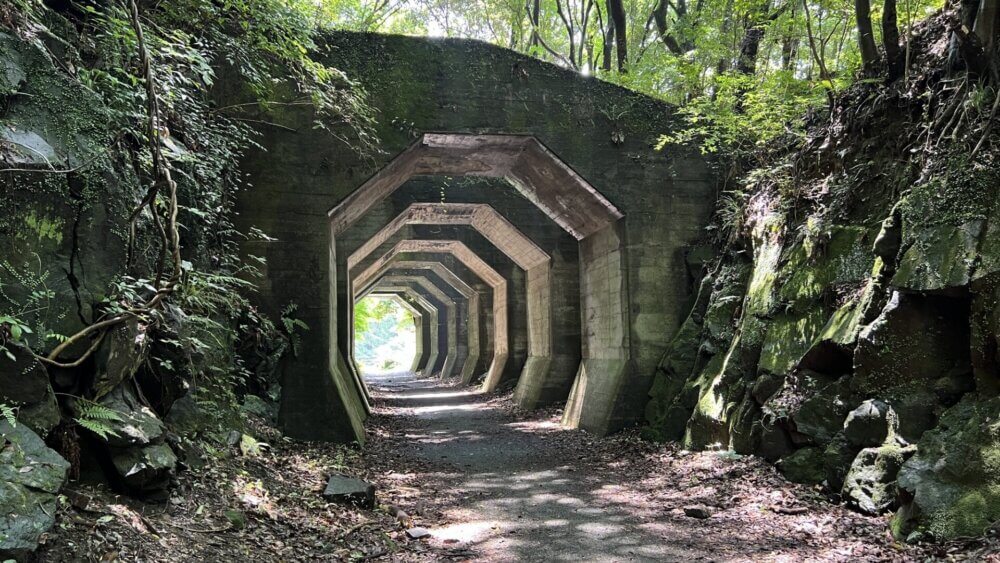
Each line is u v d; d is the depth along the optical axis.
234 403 8.65
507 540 6.55
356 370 22.16
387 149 11.92
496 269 24.05
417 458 11.39
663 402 12.23
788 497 7.59
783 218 10.16
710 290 12.38
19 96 4.86
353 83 10.91
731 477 8.65
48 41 5.53
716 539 6.45
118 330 5.04
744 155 12.98
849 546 5.98
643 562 5.84
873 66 9.49
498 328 26.39
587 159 12.86
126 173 5.73
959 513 5.57
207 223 8.74
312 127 11.68
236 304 9.66
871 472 6.84
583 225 14.91
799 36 12.01
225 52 10.20
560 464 10.70
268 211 11.48
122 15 6.49
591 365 15.05
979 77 7.58
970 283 6.40
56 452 4.08
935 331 6.96
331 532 6.28
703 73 14.79
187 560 4.57
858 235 8.66
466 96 12.30
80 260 5.02
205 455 6.57
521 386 21.14
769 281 10.02
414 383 36.03
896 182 8.37
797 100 11.24
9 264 4.52
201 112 8.87
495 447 12.66
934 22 8.95
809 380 8.38
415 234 22.98
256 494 6.58
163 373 5.98
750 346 9.84
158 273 4.90
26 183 4.64
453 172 14.66
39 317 4.64
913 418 6.82
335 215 12.19
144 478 4.95
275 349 11.09
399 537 6.53
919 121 8.37
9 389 4.18
